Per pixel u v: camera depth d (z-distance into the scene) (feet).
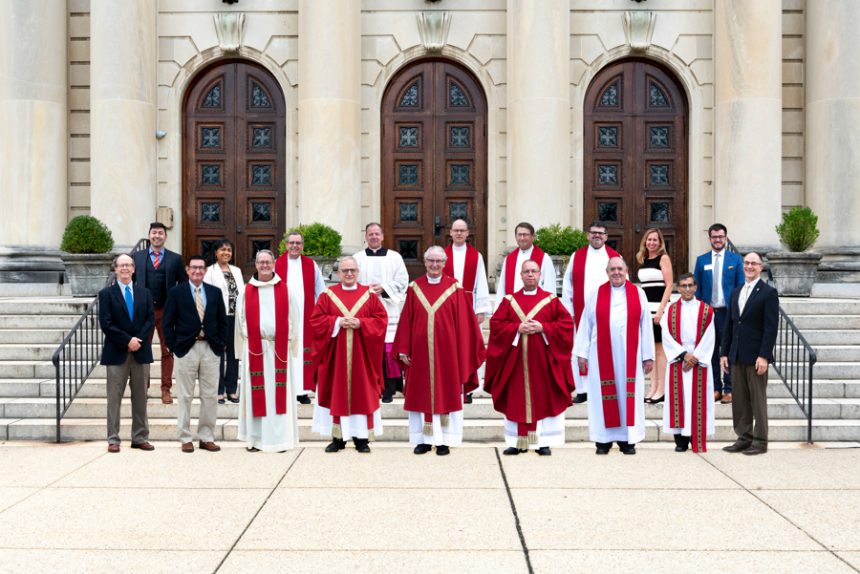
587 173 50.37
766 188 45.75
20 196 47.39
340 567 16.72
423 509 20.70
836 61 46.80
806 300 39.65
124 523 19.56
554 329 26.99
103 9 46.34
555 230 41.29
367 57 49.75
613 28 49.75
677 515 20.17
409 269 50.24
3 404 30.96
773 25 45.91
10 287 46.93
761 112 45.73
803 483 23.25
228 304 31.96
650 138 50.57
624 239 50.39
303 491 22.43
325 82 45.65
